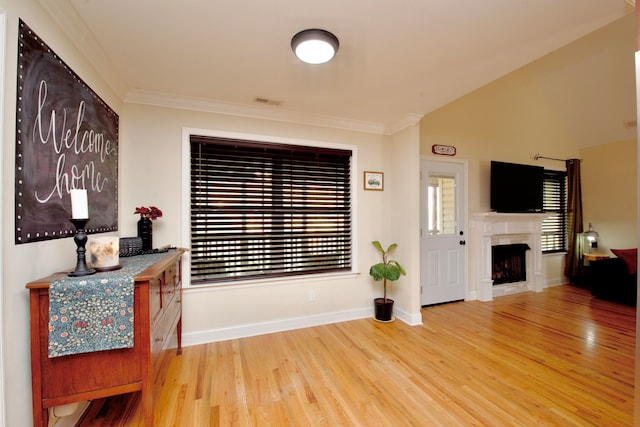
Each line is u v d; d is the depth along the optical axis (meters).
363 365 2.21
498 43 1.75
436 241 3.79
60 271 1.43
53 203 1.38
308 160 3.04
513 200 4.18
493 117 4.25
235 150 2.73
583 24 1.57
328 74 2.13
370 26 1.58
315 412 1.69
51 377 1.21
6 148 1.08
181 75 2.13
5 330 1.09
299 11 1.46
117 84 2.16
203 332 2.59
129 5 1.40
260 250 2.83
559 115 4.85
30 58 1.21
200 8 1.43
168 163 2.49
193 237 2.60
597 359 2.31
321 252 3.11
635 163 4.48
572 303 3.84
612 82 3.97
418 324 3.07
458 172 3.96
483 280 3.98
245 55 1.87
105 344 1.22
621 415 1.66
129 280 1.25
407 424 1.59
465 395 1.84
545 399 1.80
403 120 3.10
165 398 1.81
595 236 4.77
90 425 1.59
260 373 2.10
